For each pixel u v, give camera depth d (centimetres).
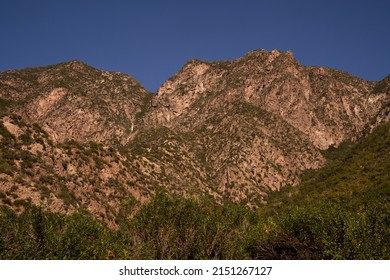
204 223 2202
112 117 17075
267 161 10938
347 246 1914
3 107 15950
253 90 16075
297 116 15550
